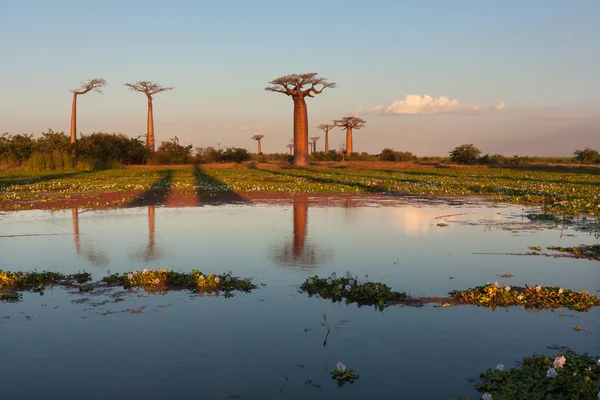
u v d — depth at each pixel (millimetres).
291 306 6914
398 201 20438
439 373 5000
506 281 8164
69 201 19812
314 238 11820
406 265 9195
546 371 4945
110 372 5027
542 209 17766
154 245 10938
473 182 32344
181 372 5023
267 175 40219
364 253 10188
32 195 22062
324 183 30422
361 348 5562
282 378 4906
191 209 17359
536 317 6516
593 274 8617
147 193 23266
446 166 60625
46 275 8273
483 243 11258
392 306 6930
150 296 7352
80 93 59312
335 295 7340
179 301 7121
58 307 6891
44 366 5160
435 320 6395
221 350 5512
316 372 5016
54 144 54531
